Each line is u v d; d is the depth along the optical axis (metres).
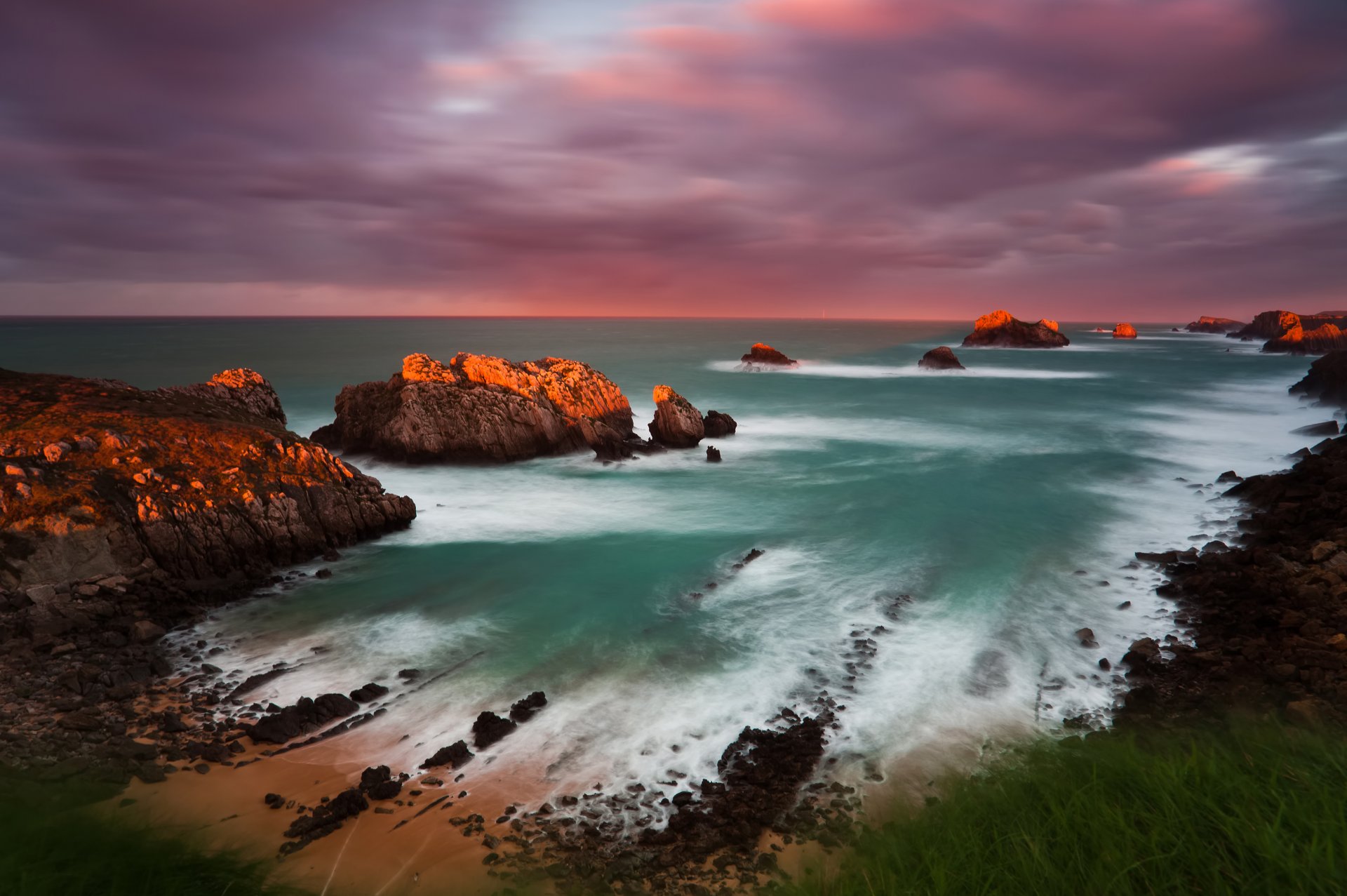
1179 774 6.30
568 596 20.22
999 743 12.93
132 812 10.51
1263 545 22.03
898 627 18.02
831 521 27.89
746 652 16.70
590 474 35.81
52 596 18.08
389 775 12.06
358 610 19.20
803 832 10.60
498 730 13.27
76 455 21.47
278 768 12.23
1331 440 36.56
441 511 28.95
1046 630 17.72
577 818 11.01
